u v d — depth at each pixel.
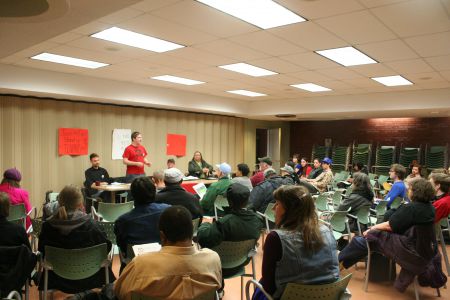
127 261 2.41
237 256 2.54
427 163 9.09
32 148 6.38
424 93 7.32
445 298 3.35
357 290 3.52
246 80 6.64
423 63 5.01
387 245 3.19
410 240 3.05
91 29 3.69
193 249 1.57
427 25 3.44
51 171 6.64
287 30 3.70
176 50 4.55
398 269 4.15
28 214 3.76
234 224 2.47
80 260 2.36
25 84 5.62
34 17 2.43
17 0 2.36
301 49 4.43
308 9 3.11
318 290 1.67
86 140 7.11
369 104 8.02
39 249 2.42
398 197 4.88
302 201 1.81
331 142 11.62
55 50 4.55
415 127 10.01
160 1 2.97
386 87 7.15
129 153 5.93
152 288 1.46
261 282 1.81
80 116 7.03
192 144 9.25
